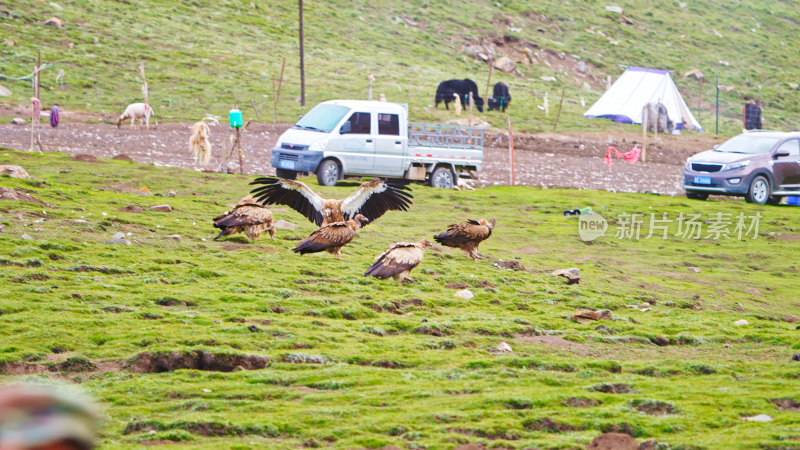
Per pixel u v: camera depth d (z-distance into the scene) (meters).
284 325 21.67
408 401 16.03
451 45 160.50
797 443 13.62
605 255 41.94
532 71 157.62
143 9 138.12
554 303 28.16
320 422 14.43
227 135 85.25
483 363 19.28
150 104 97.12
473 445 13.38
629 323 25.66
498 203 56.59
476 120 109.75
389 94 116.88
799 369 19.70
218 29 137.88
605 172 87.50
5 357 16.95
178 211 38.81
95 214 34.72
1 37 110.75
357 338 21.17
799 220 58.28
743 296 34.81
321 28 151.50
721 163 68.25
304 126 59.78
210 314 22.23
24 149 63.94
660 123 124.94
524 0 192.25
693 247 46.81
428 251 35.22
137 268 26.61
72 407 2.21
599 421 14.94
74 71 105.19
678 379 19.12
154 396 15.59
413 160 60.94
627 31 189.88
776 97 171.62
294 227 37.56
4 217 31.33
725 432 14.64
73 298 22.27
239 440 13.38
